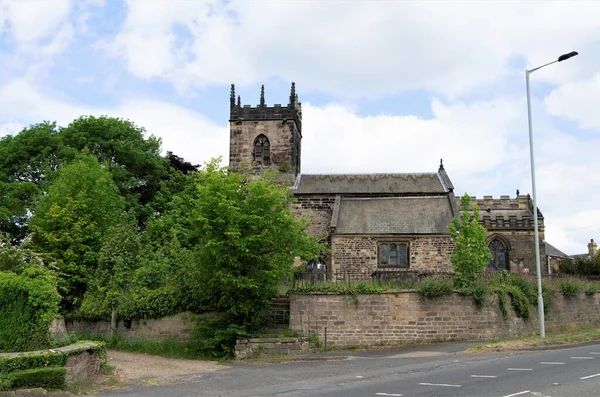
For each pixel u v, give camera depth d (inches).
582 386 622.5
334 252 1900.8
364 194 2143.2
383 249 1902.1
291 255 1246.3
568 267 2640.3
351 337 1270.9
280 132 2412.6
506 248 2239.2
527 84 1221.7
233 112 2439.7
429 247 1872.5
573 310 1541.6
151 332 1353.3
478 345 1134.4
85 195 1660.9
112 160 2213.3
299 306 1285.7
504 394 595.8
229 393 705.6
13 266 1125.1
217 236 1199.6
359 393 652.1
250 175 1879.9
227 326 1230.3
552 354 944.9
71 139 2178.9
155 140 2400.3
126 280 1408.7
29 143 2070.6
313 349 1235.2
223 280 1168.8
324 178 2303.2
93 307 1412.4
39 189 1962.4
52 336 830.5
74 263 1555.1
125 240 1466.5
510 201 2450.8
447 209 2005.4
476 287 1307.8
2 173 1974.7
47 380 709.9
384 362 989.2
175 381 828.6
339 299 1284.4
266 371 935.7
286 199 1339.8
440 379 727.1
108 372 883.4
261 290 1221.1
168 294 1347.2
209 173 1267.2
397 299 1285.7
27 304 806.5
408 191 2133.4
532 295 1412.4
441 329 1283.2
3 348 785.6
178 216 1897.1
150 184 2324.1
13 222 1966.0
